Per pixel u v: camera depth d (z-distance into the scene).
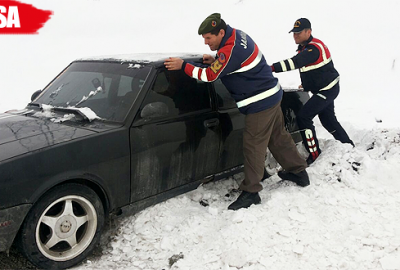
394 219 3.60
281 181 4.43
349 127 6.38
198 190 4.23
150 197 3.54
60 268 2.96
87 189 3.03
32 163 2.71
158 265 3.10
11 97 9.41
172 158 3.58
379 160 4.75
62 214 2.93
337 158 4.65
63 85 3.99
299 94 5.34
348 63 12.10
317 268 2.96
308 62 4.67
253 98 3.67
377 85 10.60
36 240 2.80
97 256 3.22
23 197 2.66
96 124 3.30
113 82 3.66
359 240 3.28
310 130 5.00
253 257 3.01
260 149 3.80
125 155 3.21
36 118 3.51
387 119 7.61
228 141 4.08
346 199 3.91
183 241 3.36
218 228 3.48
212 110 3.94
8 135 3.05
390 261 3.00
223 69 3.45
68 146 2.90
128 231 3.51
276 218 3.54
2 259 3.00
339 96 9.76
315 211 3.72
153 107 3.37
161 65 3.66
